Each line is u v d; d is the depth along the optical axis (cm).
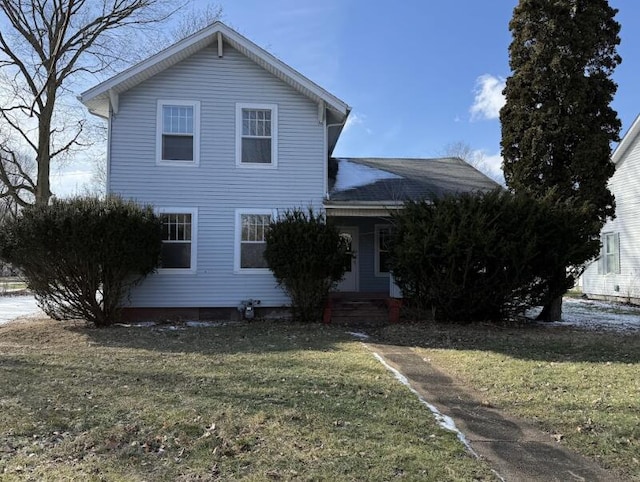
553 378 714
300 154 1430
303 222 1284
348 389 640
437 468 405
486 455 441
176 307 1367
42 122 2091
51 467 402
